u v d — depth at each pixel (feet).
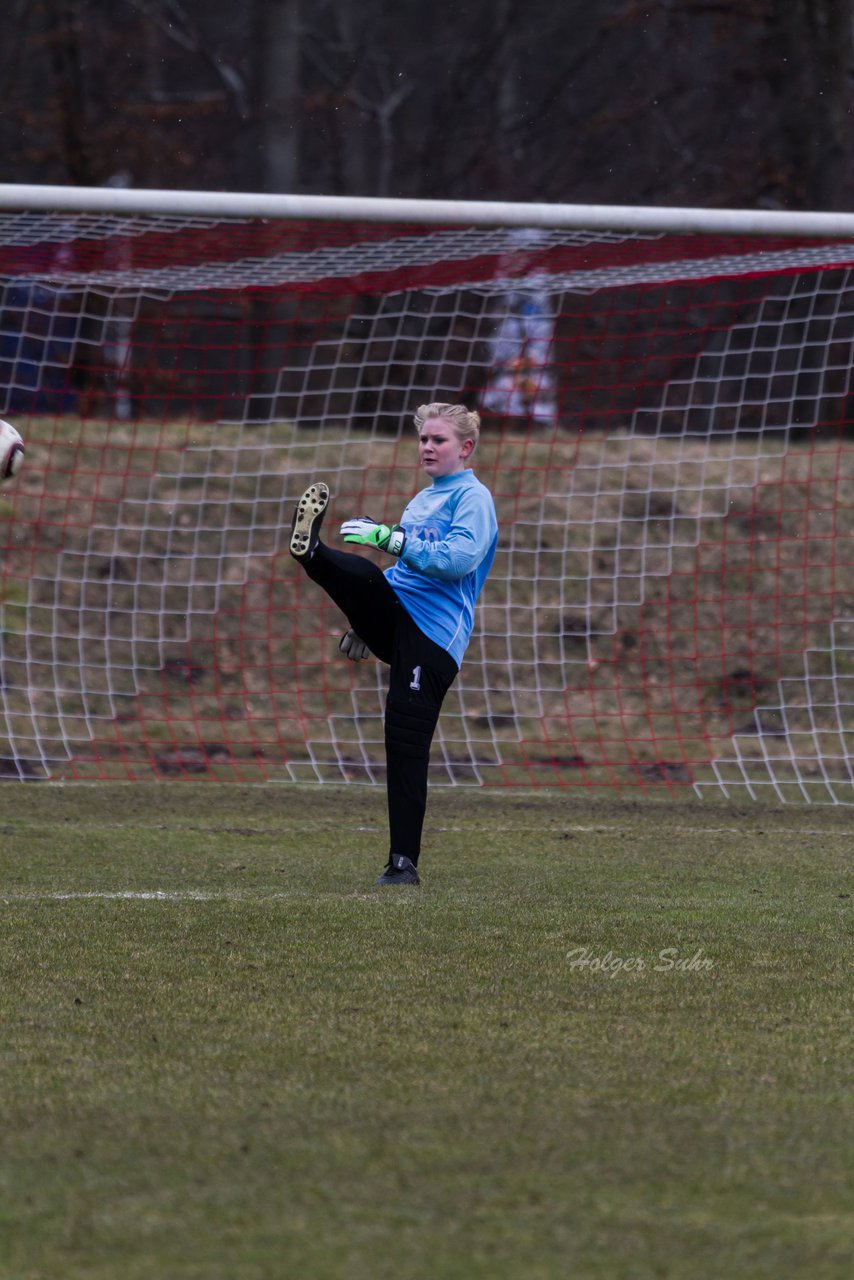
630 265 109.70
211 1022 45.44
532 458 161.99
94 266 113.39
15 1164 33.91
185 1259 29.17
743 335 258.16
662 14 263.70
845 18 232.53
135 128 261.65
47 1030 44.47
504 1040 43.83
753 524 130.82
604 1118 37.24
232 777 113.09
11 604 140.26
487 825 89.30
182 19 282.56
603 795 105.81
